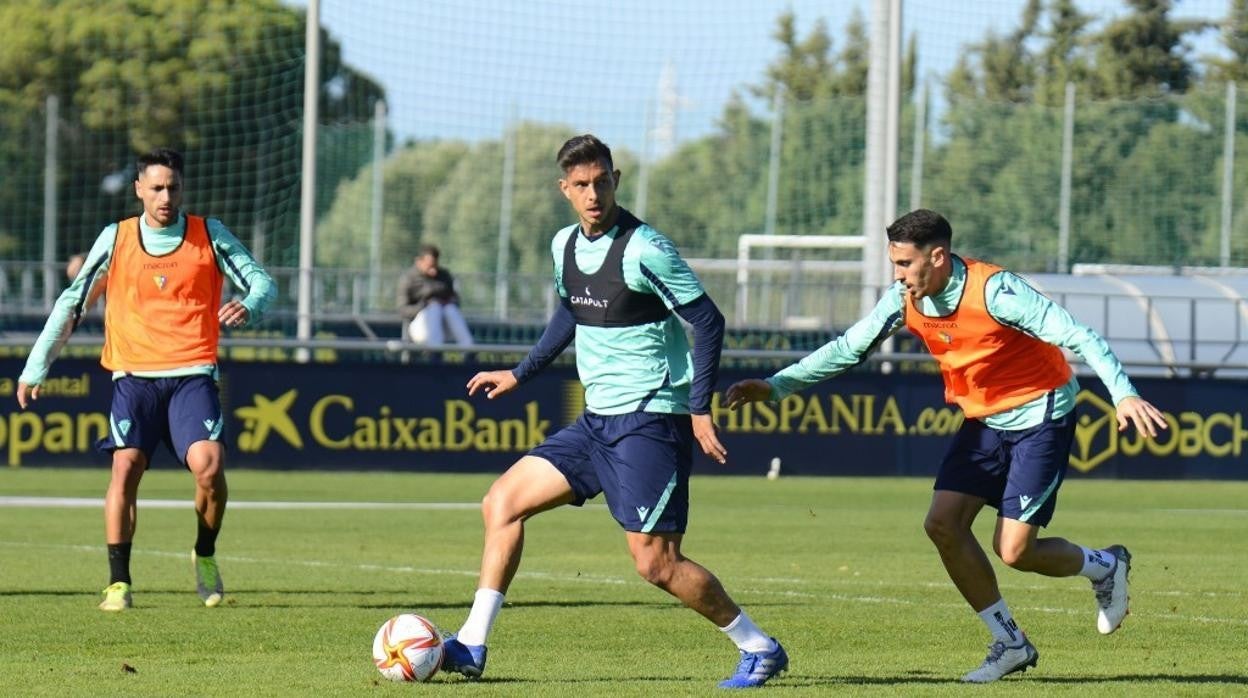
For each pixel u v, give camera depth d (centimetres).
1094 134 6462
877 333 1200
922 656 1316
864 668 1248
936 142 6681
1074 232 6431
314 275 3803
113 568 1566
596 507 2931
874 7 3616
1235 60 6250
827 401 3541
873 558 2105
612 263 1092
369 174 7031
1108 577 1237
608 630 1450
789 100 7125
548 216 7031
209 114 6950
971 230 6556
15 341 3384
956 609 1608
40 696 1093
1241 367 3641
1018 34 6750
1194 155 6325
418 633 1140
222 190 6444
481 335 4084
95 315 3600
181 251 1545
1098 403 3559
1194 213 6312
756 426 3538
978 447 1186
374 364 3425
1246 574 1947
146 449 1555
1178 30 6444
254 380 3391
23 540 2231
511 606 1614
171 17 7106
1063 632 1463
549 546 2258
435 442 3434
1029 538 1171
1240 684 1170
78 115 7206
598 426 1115
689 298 1080
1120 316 3741
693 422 1090
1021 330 1148
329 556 2083
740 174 7056
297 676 1178
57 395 3347
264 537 2323
